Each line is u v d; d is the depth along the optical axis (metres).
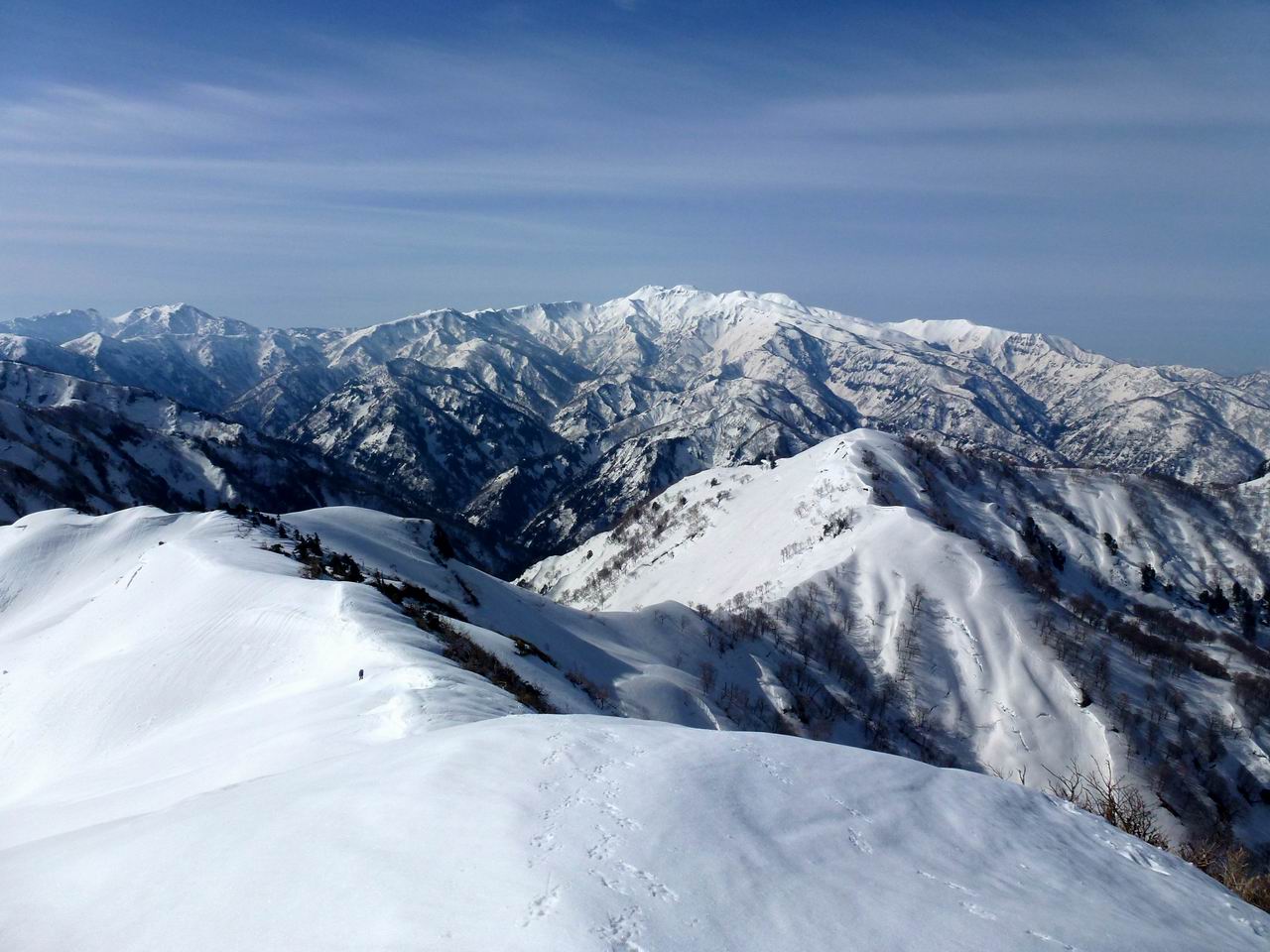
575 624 111.69
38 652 71.94
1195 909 17.66
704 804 17.56
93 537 108.25
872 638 135.00
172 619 62.28
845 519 176.50
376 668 39.19
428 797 17.19
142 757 37.94
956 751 114.31
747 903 13.98
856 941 13.44
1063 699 117.88
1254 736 114.38
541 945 11.96
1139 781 101.31
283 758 28.12
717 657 117.81
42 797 36.75
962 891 16.00
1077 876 18.02
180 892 14.66
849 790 20.20
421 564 105.06
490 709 31.03
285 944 12.51
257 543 87.06
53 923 14.42
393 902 13.16
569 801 17.05
